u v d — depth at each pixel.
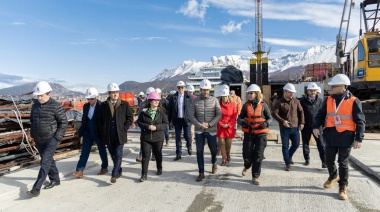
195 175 6.42
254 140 5.89
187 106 7.91
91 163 7.27
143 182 5.96
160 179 6.15
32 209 4.70
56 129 5.46
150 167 7.16
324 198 4.96
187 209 4.62
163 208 4.68
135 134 13.25
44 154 5.34
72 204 4.88
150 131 6.09
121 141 5.93
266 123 5.73
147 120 6.08
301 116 6.66
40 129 5.34
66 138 8.48
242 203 4.82
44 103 5.38
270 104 19.94
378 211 4.43
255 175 5.71
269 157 8.00
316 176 6.18
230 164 7.33
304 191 5.30
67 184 5.89
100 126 6.21
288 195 5.12
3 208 4.74
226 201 4.91
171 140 11.33
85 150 6.36
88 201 5.00
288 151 6.67
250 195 5.15
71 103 13.62
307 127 6.95
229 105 7.09
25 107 8.13
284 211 4.49
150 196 5.19
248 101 5.94
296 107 6.66
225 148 7.29
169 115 8.09
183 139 11.26
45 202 4.98
